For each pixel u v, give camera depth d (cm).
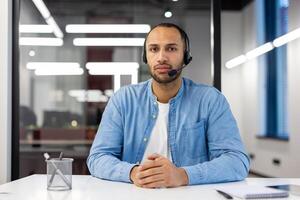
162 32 140
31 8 402
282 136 496
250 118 639
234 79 678
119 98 153
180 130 146
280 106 509
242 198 97
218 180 122
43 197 101
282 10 489
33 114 438
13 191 109
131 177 121
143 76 423
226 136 139
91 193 106
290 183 124
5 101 267
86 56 552
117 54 543
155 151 146
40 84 526
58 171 111
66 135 386
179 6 485
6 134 268
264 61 575
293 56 453
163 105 151
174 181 114
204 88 154
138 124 148
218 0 283
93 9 537
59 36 527
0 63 266
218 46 282
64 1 522
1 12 266
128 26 534
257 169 596
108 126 148
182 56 144
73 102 561
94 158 139
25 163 310
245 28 654
